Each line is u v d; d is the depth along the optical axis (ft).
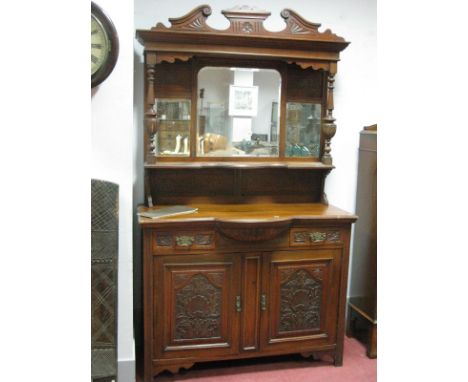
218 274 6.81
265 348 7.16
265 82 7.72
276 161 7.89
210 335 6.95
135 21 7.44
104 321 6.38
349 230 7.20
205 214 6.91
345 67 8.42
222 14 7.13
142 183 7.80
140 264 7.91
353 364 7.63
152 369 6.82
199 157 7.57
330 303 7.33
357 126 8.63
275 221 6.64
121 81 6.31
